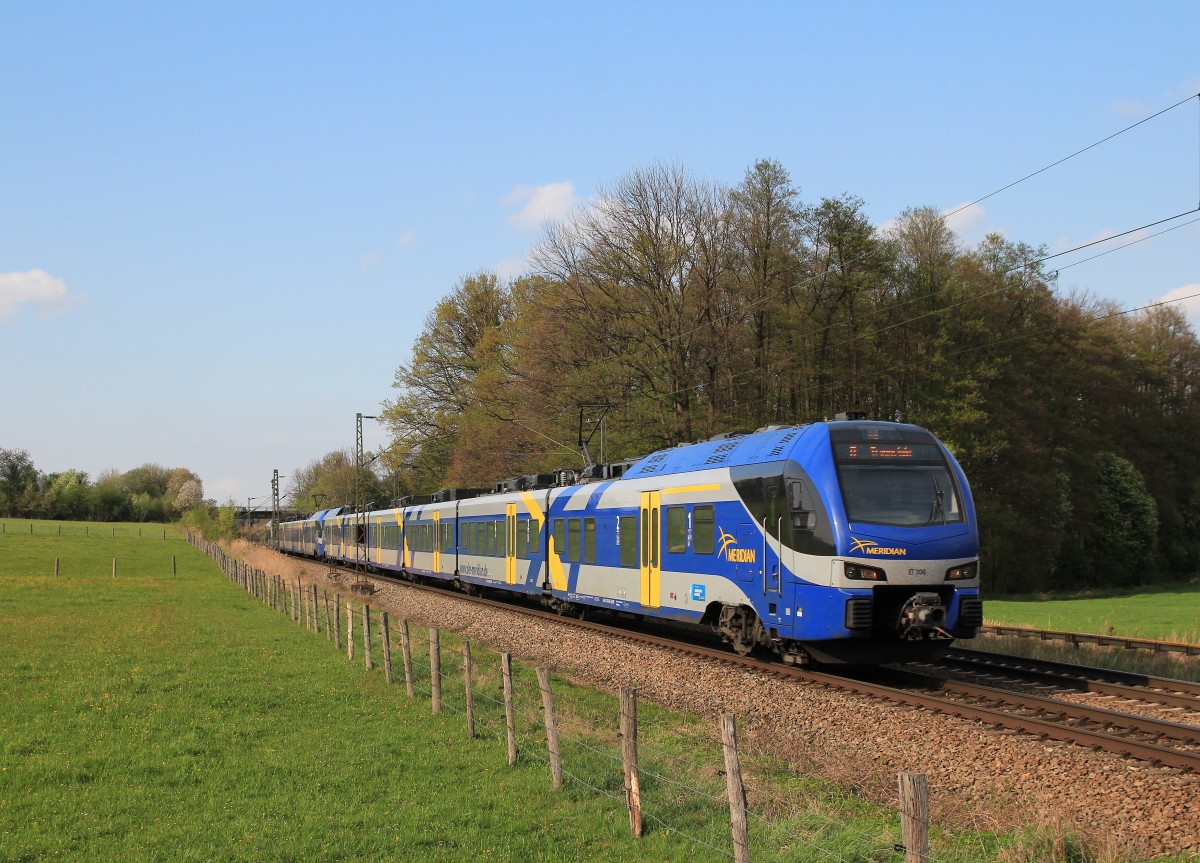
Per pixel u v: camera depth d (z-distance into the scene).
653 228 41.19
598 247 41.84
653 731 12.11
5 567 50.09
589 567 22.67
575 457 42.88
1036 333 51.41
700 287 41.06
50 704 13.81
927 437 15.24
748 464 16.48
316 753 10.98
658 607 19.33
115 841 8.13
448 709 13.46
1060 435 53.97
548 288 44.75
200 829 8.38
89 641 20.59
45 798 9.37
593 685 15.85
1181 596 51.06
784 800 8.83
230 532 78.06
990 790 9.01
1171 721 11.83
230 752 11.12
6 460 134.25
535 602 31.61
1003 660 17.08
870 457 14.83
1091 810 8.23
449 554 34.84
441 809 8.80
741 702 13.44
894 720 11.52
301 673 16.45
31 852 7.86
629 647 18.41
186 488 142.62
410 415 63.84
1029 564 51.12
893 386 48.09
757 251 41.50
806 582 14.59
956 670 16.09
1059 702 12.03
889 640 14.61
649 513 19.80
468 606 28.42
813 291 43.69
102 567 51.84
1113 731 11.01
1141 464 63.66
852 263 42.94
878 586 14.09
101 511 136.00
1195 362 67.50
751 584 16.03
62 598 31.84
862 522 14.23
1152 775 8.80
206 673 16.38
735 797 6.44
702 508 17.73
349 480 96.44
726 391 41.28
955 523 14.61
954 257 49.97
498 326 63.38
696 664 16.14
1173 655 19.44
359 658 18.23
